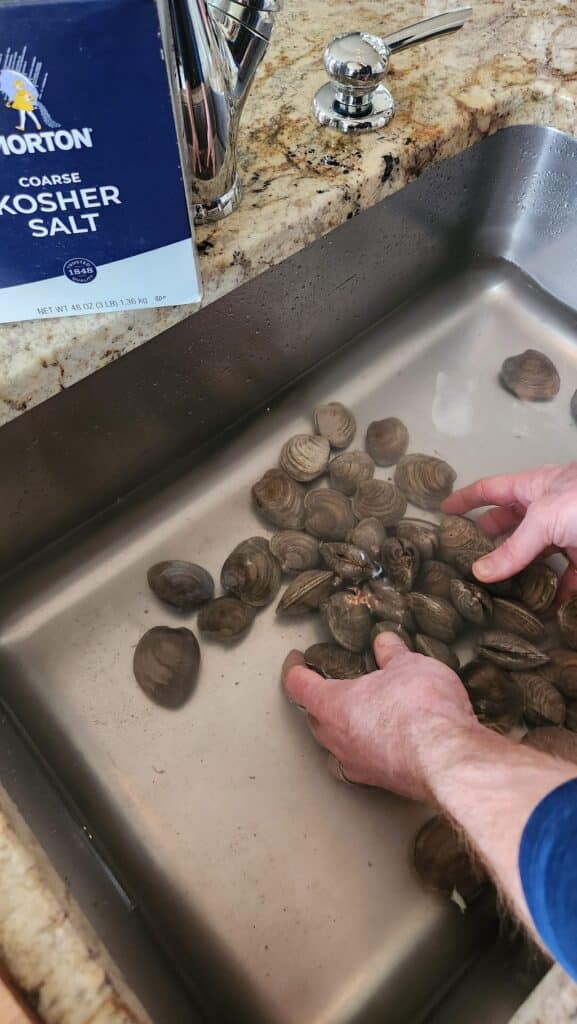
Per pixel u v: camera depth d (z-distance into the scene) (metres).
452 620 0.73
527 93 0.77
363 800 0.68
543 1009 0.37
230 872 0.65
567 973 0.36
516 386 0.90
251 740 0.71
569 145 0.80
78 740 0.70
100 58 0.43
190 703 0.73
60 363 0.59
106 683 0.73
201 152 0.59
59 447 0.69
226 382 0.80
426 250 0.88
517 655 0.71
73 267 0.55
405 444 0.86
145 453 0.79
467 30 0.83
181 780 0.69
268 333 0.79
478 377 0.92
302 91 0.76
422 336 0.93
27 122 0.46
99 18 0.41
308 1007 0.59
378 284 0.87
